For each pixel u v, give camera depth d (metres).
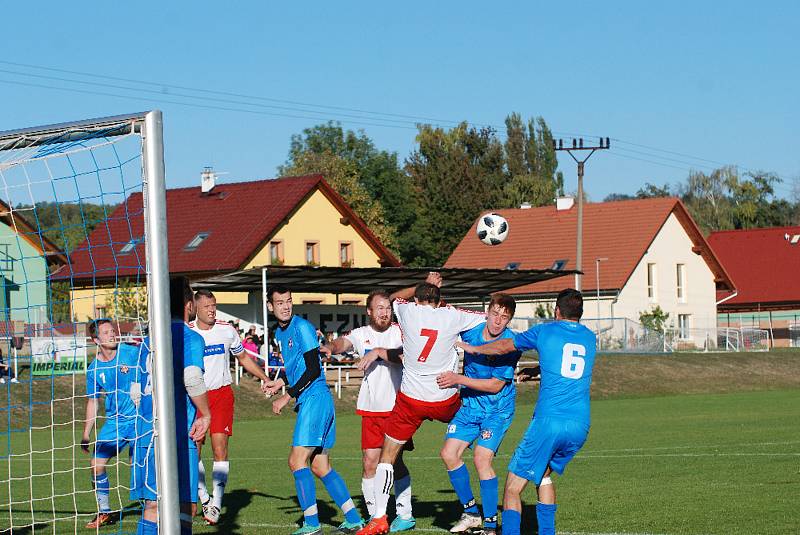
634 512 13.44
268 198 73.50
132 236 10.98
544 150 151.38
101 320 13.16
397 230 122.19
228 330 15.00
